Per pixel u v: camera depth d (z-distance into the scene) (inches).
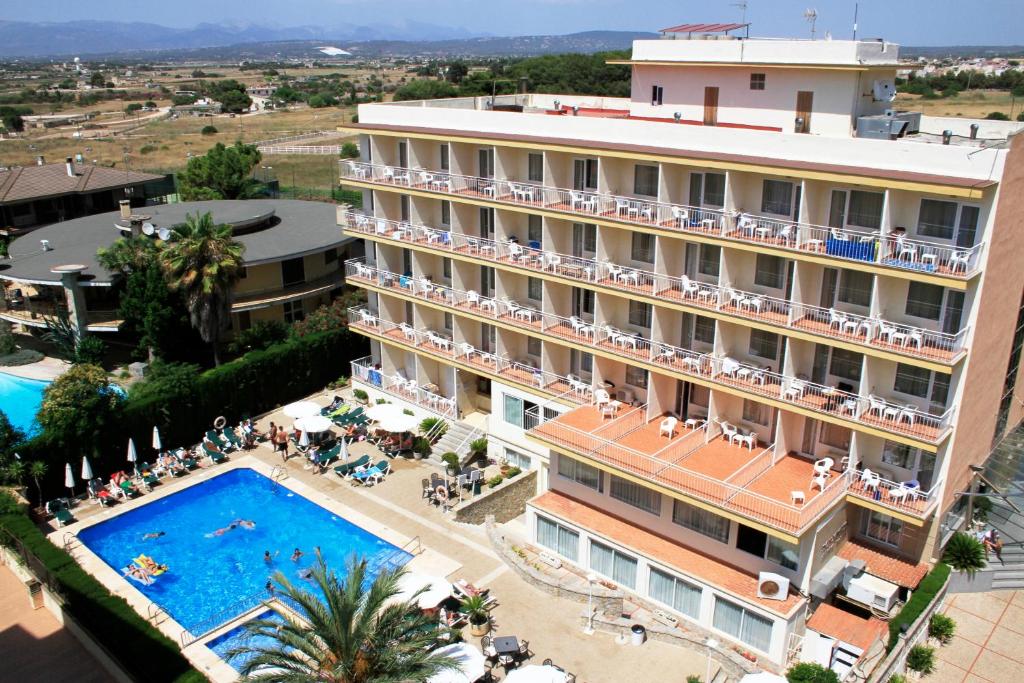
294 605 1371.8
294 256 2333.9
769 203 1339.8
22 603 1387.8
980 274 1143.6
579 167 1581.0
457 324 1818.4
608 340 1563.7
